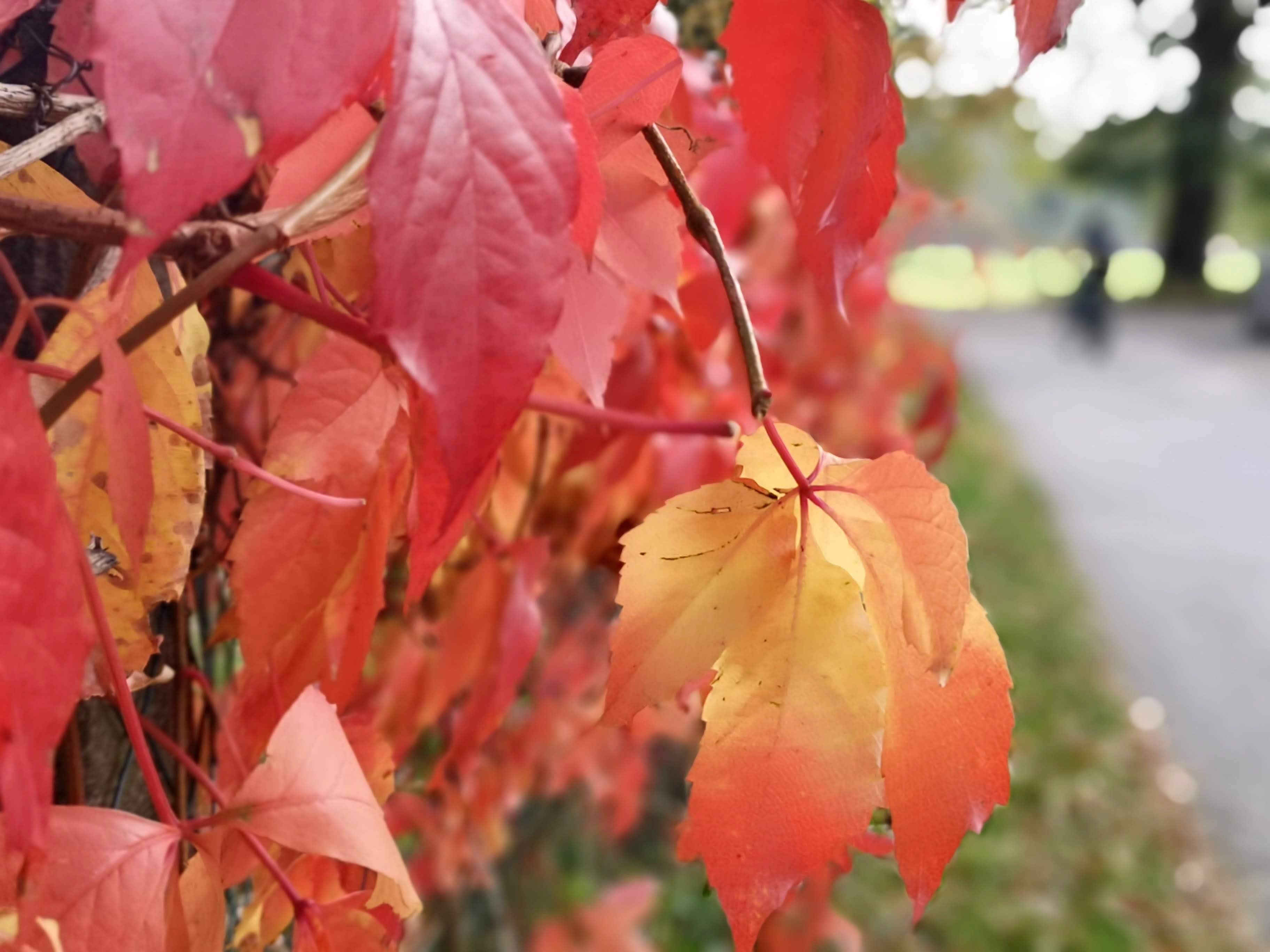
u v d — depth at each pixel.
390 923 0.29
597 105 0.27
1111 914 1.87
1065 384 7.31
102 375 0.20
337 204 0.21
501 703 0.47
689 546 0.25
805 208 0.27
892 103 0.28
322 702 0.26
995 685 0.24
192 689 0.41
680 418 0.66
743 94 0.27
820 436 1.02
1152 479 4.85
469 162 0.17
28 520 0.18
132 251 0.15
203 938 0.25
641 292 0.50
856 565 0.25
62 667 0.18
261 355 0.45
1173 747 2.55
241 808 0.25
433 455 0.27
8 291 0.36
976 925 1.76
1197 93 12.47
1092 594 3.45
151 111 0.15
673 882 1.41
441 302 0.17
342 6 0.16
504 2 0.20
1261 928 1.91
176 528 0.28
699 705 0.54
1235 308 11.10
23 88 0.26
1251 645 3.10
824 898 0.64
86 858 0.23
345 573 0.30
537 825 1.10
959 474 4.57
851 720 0.24
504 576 0.51
